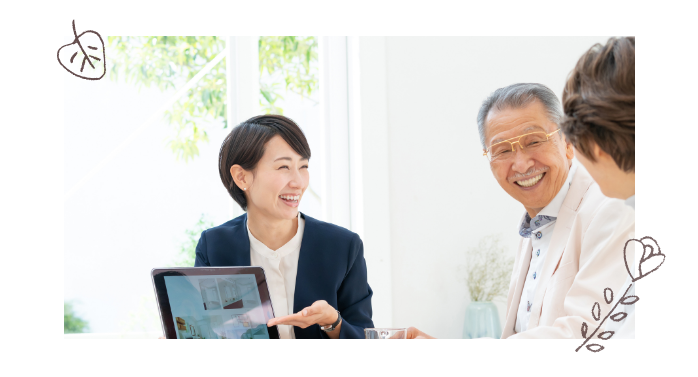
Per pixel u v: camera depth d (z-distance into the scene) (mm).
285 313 1395
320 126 3033
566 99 779
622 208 1245
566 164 1417
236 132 1405
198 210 2844
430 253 2957
